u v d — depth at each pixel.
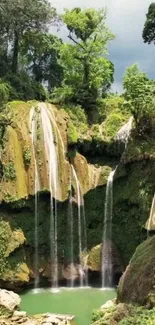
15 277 24.50
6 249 24.69
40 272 26.06
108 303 19.84
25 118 27.47
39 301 23.31
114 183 27.98
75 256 27.36
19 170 25.95
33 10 35.97
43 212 26.67
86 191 27.98
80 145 29.16
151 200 25.91
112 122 30.12
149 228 24.95
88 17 34.28
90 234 27.92
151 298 15.43
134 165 27.31
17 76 36.12
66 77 36.16
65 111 30.56
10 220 25.45
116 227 27.62
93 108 33.16
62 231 27.19
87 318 20.80
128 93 28.31
